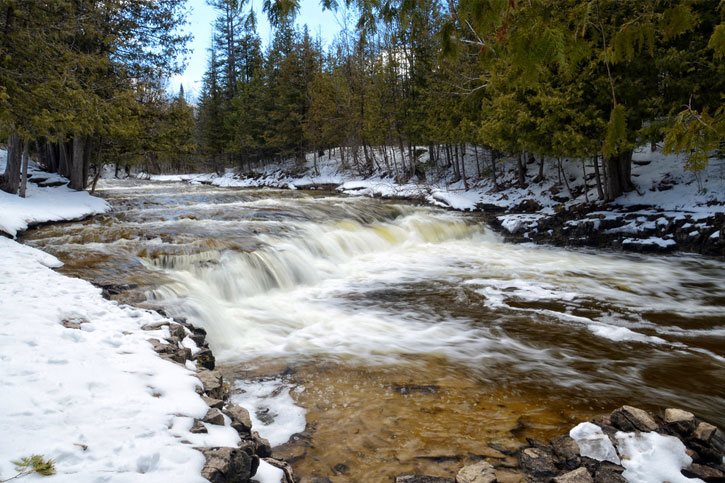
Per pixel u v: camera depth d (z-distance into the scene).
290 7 3.02
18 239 10.55
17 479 1.96
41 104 10.24
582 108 14.64
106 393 3.01
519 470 3.29
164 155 23.00
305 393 4.70
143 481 2.12
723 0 2.58
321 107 37.00
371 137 32.78
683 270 11.28
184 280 8.08
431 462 3.44
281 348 6.14
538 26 1.94
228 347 6.18
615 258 12.80
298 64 40.31
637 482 3.15
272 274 9.54
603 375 5.29
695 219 13.45
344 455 3.54
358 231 14.71
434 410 4.33
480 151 32.50
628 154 17.30
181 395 3.22
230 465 2.42
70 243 10.22
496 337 6.63
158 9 18.98
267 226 13.10
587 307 8.22
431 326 7.11
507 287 9.64
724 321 7.47
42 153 25.50
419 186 27.53
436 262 12.37
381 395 4.66
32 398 2.72
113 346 3.97
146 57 19.44
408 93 30.59
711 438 3.59
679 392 4.86
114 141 20.84
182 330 4.89
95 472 2.12
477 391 4.79
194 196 23.06
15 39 9.54
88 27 12.50
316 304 8.37
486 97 20.56
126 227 12.34
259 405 4.41
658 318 7.61
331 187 33.16
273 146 42.53
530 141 16.52
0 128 10.48
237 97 48.56
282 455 3.53
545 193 20.98
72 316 4.64
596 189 19.23
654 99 13.01
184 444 2.53
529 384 5.00
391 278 10.52
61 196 16.55
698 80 12.30
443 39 2.45
